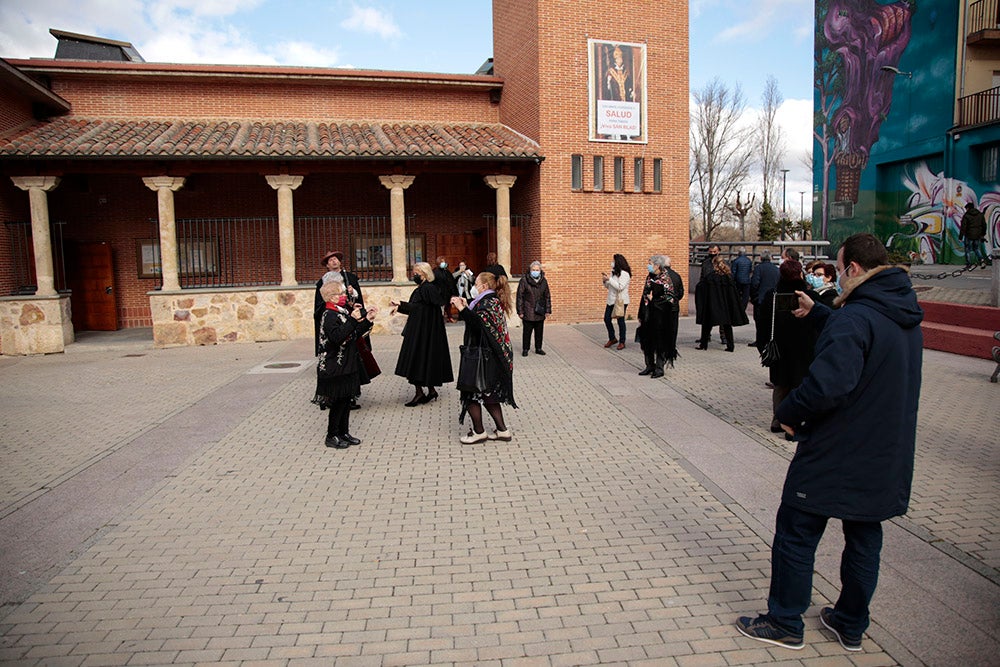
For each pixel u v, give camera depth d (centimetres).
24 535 516
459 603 409
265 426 827
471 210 1905
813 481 339
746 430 776
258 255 1777
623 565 454
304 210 1800
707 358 1227
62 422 851
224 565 463
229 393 1009
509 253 1702
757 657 349
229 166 1527
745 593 415
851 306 339
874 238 345
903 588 412
